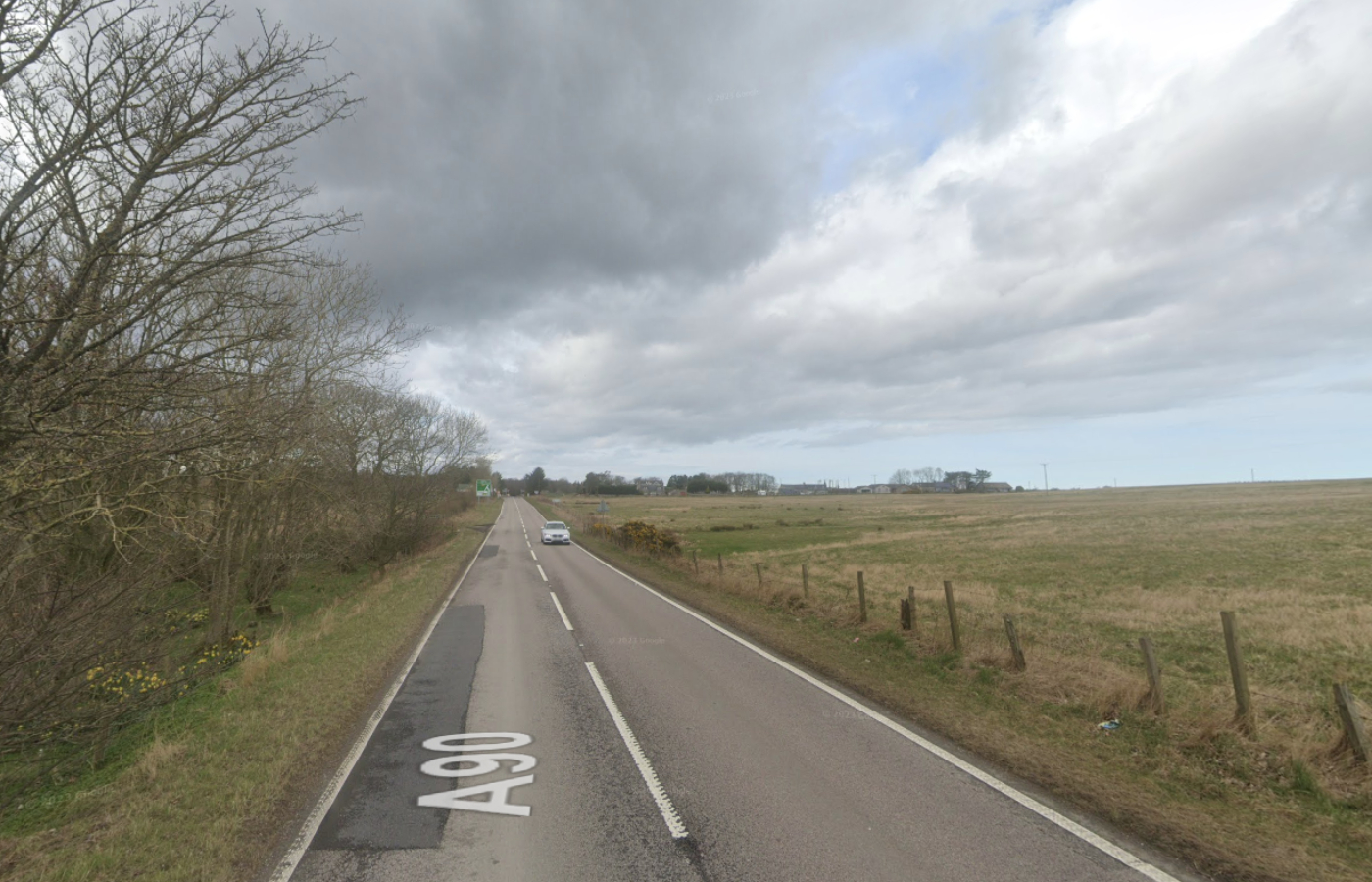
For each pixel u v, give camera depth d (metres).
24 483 5.33
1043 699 8.14
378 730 7.55
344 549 23.88
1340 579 18.88
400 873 4.39
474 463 37.88
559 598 19.19
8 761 6.48
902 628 12.15
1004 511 70.75
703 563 27.31
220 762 6.37
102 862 4.51
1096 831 4.88
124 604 6.45
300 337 12.41
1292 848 4.60
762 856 4.56
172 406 6.06
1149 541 31.58
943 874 4.28
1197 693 8.45
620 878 4.29
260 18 5.75
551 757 6.61
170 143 5.43
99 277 5.14
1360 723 5.89
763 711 8.02
